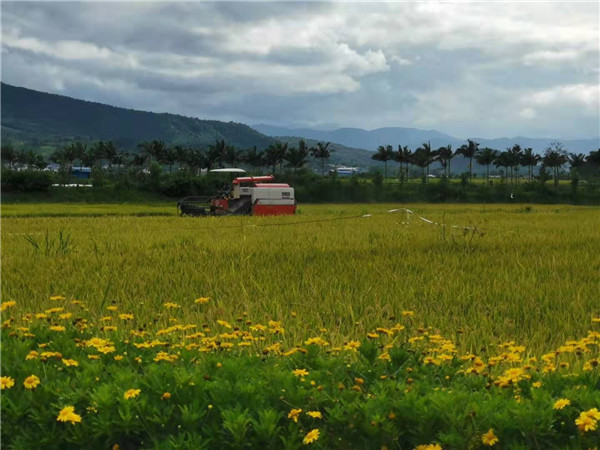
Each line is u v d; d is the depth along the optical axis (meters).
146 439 4.52
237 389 4.76
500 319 8.55
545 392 4.67
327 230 23.30
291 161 120.44
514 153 126.81
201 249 16.30
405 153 130.00
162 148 124.00
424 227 24.89
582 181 123.62
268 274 11.99
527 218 34.19
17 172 85.44
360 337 7.41
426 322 8.25
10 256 14.62
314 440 4.32
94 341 5.83
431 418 4.39
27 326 7.42
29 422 4.66
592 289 10.60
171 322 7.98
